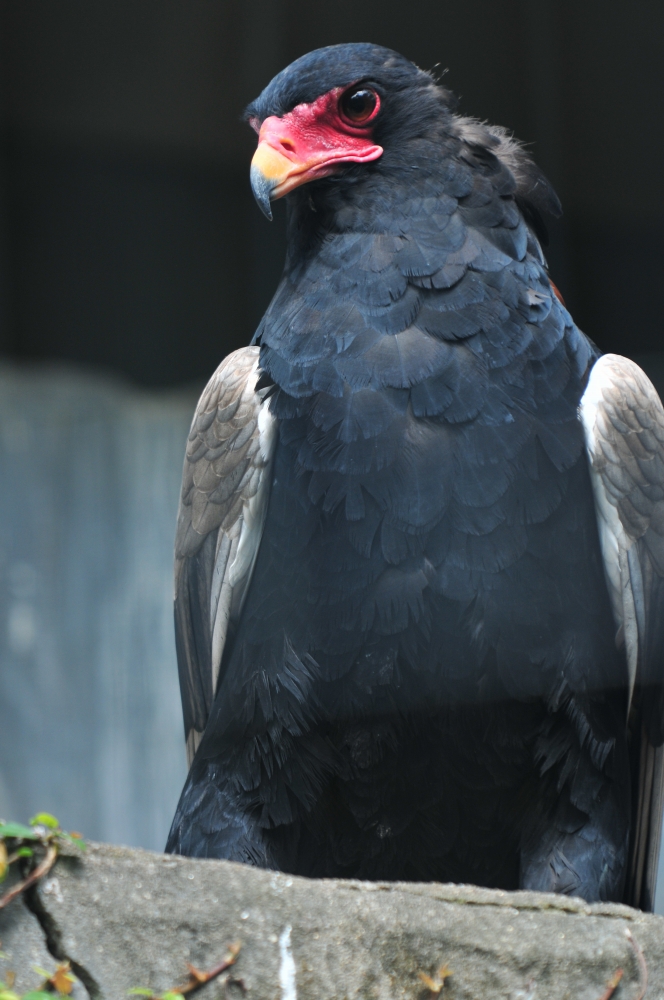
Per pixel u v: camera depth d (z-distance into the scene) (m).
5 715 13.24
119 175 12.28
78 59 11.82
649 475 7.22
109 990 4.68
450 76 12.02
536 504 6.79
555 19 12.09
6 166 12.02
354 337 7.09
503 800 7.03
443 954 5.18
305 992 4.93
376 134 7.56
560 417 6.99
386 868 7.31
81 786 13.38
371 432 6.86
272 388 7.29
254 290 12.70
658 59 12.09
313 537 6.90
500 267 7.23
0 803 13.12
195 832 7.05
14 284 12.28
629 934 5.39
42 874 4.68
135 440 13.09
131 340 12.69
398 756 6.93
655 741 7.65
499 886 7.34
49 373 12.68
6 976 4.50
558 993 5.24
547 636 6.74
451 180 7.44
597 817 6.84
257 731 6.97
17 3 11.64
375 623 6.75
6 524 13.25
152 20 11.86
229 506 7.46
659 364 12.16
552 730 6.84
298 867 7.29
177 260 12.55
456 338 7.03
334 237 7.47
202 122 12.23
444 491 6.76
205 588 7.75
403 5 12.09
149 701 13.52
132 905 4.81
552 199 7.88
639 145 12.17
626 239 12.20
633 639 7.13
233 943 4.90
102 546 13.47
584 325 12.13
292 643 6.91
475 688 6.75
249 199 12.64
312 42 12.14
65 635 13.44
